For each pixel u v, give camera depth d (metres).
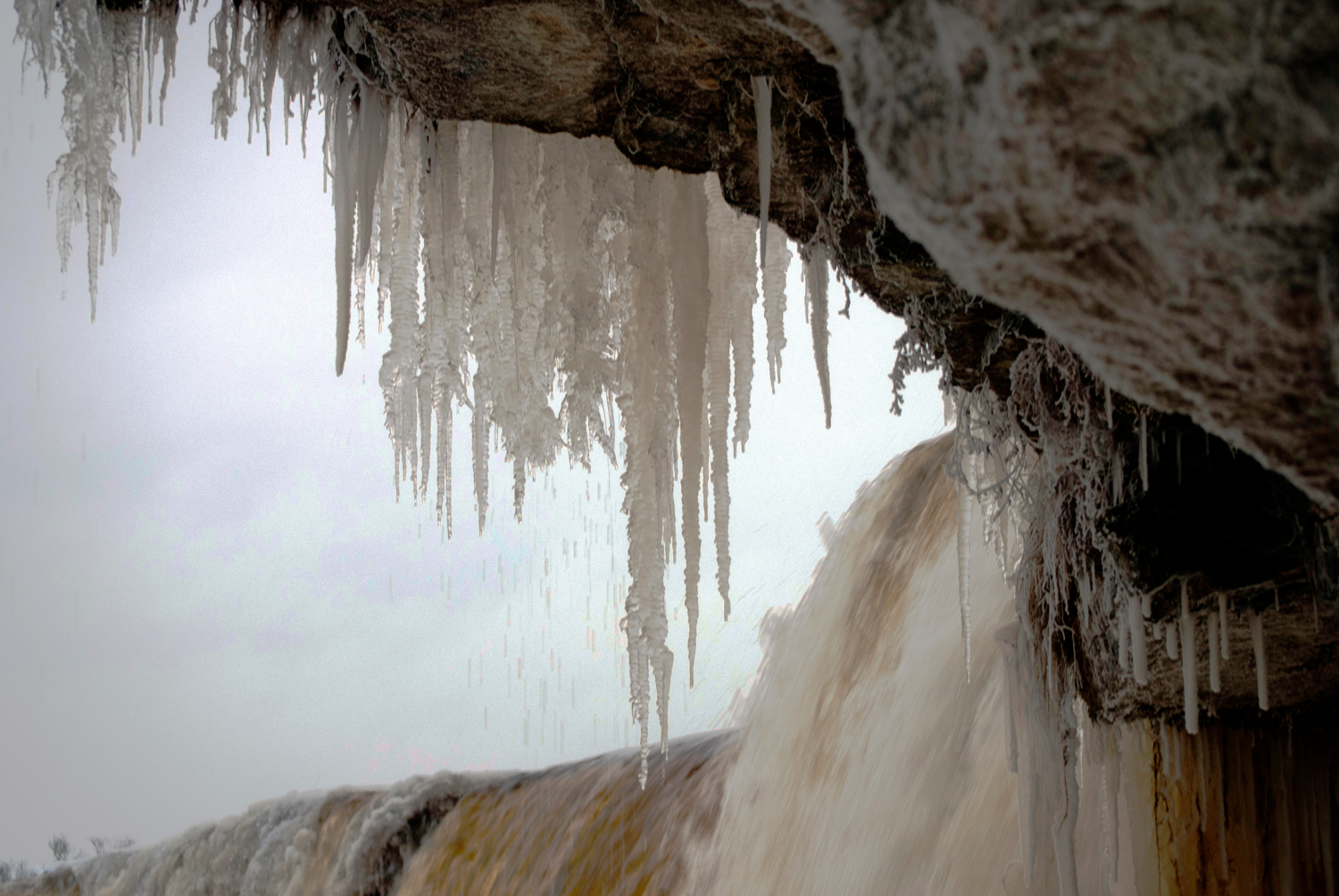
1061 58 0.99
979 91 1.06
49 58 3.49
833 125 2.91
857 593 9.35
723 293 4.91
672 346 4.86
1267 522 3.28
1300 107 0.92
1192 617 3.80
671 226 4.47
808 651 9.62
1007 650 5.16
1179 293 1.08
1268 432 1.18
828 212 3.36
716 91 3.07
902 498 9.63
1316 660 4.11
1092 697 4.97
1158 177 1.01
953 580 8.09
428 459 4.87
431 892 10.73
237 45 3.54
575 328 4.51
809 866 7.61
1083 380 3.71
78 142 3.60
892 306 3.82
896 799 7.18
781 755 8.93
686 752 10.38
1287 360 1.08
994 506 5.51
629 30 2.81
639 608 4.90
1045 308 1.20
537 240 4.81
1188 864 4.91
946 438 9.55
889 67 1.13
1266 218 0.98
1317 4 0.87
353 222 3.97
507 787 11.73
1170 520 3.56
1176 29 0.93
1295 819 4.57
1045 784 4.84
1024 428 4.32
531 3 2.75
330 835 12.34
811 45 1.28
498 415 4.94
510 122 3.47
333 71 3.68
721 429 4.94
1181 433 3.53
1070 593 4.62
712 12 2.44
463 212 4.62
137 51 3.60
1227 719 4.82
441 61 3.10
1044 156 1.04
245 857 13.07
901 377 4.11
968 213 1.13
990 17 1.02
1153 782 5.09
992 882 5.99
